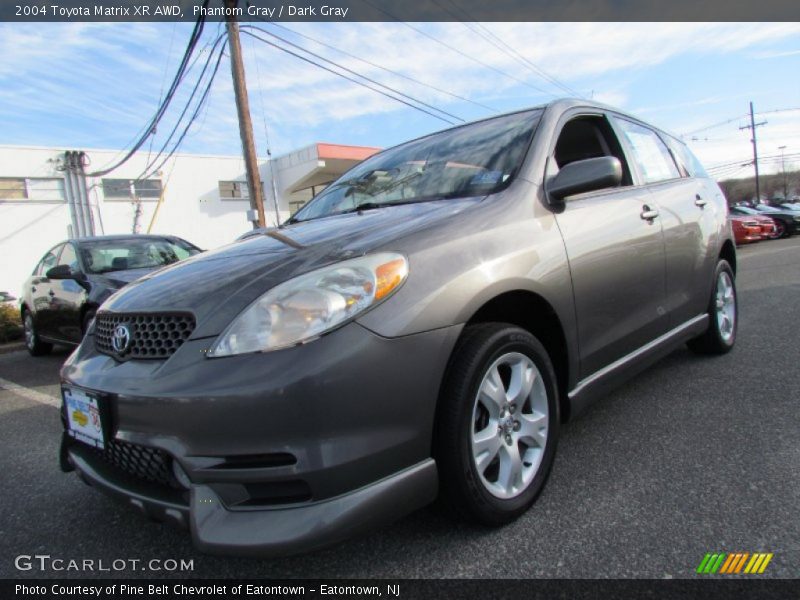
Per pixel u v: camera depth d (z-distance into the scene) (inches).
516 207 85.1
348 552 74.8
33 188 720.3
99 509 95.9
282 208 949.8
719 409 117.0
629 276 103.7
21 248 711.7
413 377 65.2
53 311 236.4
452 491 71.2
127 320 76.1
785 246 560.4
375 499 62.3
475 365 71.4
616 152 118.4
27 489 106.1
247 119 414.0
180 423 62.3
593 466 95.0
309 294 63.6
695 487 85.2
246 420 59.6
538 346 82.8
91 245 240.1
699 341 152.6
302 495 61.8
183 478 65.6
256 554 59.0
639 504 81.5
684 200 133.6
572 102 112.6
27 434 142.9
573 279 88.4
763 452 95.1
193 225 856.3
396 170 115.9
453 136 118.0
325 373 59.6
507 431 78.4
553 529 76.5
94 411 71.2
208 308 67.9
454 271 71.2
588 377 95.6
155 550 81.4
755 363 147.3
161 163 805.2
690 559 68.0
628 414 118.4
